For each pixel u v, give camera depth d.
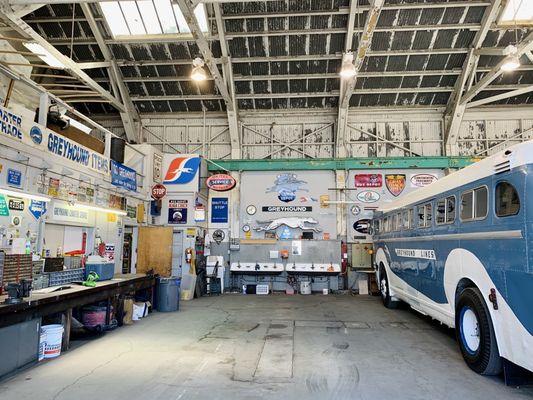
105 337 5.79
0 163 5.19
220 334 6.01
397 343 5.48
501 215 3.76
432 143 12.00
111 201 8.49
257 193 12.16
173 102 12.08
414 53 10.21
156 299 8.25
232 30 9.82
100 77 11.21
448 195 5.06
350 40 9.66
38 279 5.38
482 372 4.05
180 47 10.34
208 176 12.13
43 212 6.12
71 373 4.14
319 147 12.27
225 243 11.98
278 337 5.82
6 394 3.54
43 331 4.68
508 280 3.59
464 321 4.50
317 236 11.88
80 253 7.41
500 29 9.55
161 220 10.98
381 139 12.07
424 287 5.98
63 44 10.23
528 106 11.66
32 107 7.62
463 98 10.79
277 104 12.06
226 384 3.83
